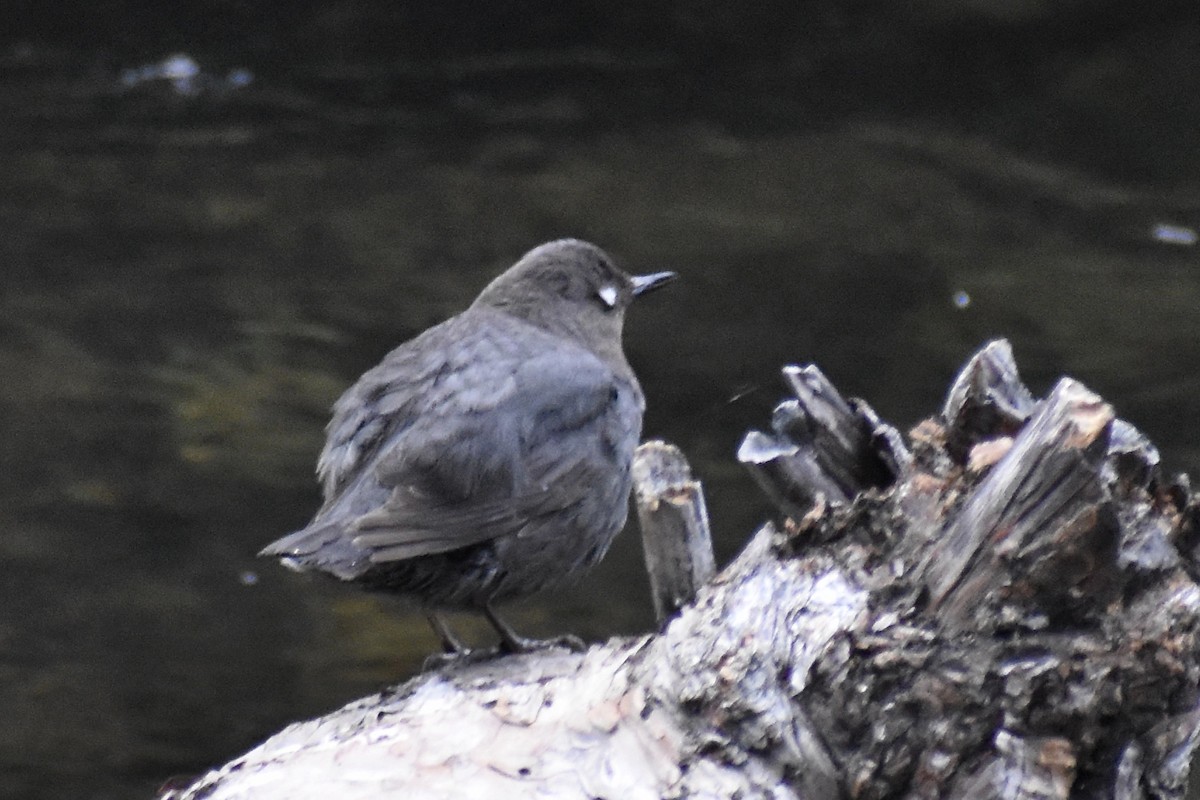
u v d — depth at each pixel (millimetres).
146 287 15867
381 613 11734
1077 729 4816
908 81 19953
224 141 18906
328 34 20859
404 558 6398
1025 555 4738
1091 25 19844
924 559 4953
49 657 11180
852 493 5812
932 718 4832
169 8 21062
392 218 17219
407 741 5105
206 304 15641
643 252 16266
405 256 16484
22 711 10664
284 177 18141
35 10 21062
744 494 12727
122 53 20859
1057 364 14227
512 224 16984
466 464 6664
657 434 13508
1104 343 14555
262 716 10641
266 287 15953
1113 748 4918
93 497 12914
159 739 10453
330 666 11117
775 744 4852
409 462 6625
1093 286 15570
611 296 8172
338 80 20250
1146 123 18797
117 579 12031
